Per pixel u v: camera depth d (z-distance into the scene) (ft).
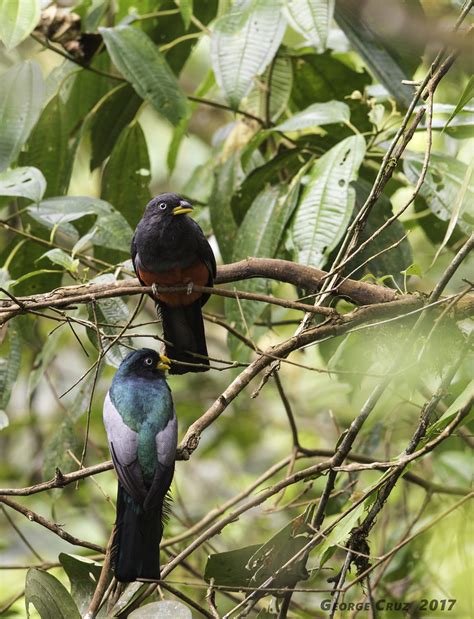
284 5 32.76
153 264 31.50
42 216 32.81
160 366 27.45
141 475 25.21
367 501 26.86
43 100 35.47
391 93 33.81
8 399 33.88
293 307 27.99
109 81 40.65
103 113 40.55
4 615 36.01
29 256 36.40
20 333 34.63
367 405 27.02
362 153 31.42
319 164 31.76
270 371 27.09
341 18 33.71
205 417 26.61
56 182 38.04
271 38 33.32
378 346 30.42
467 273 40.57
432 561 36.45
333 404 51.19
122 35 35.53
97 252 37.42
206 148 63.93
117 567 24.97
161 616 26.11
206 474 52.75
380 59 33.88
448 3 30.96
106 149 41.39
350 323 28.17
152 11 41.91
